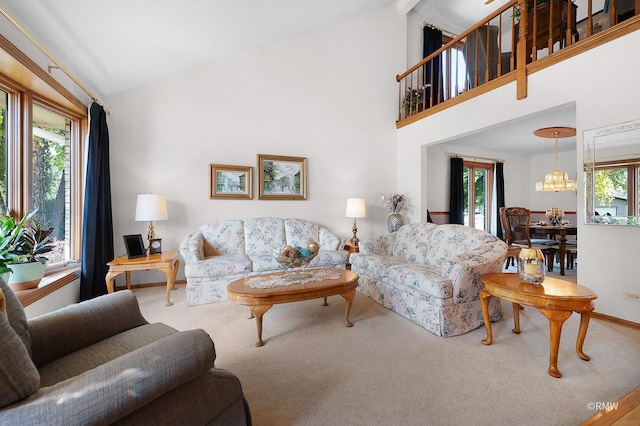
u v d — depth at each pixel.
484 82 3.83
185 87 3.89
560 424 1.36
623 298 2.52
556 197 6.98
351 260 3.63
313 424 1.37
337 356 2.00
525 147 6.37
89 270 2.96
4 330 0.76
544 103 3.01
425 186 4.78
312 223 4.31
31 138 2.55
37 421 0.70
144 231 3.74
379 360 1.95
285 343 2.20
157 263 3.01
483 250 2.57
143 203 3.17
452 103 4.08
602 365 1.86
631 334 2.31
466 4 5.43
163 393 0.90
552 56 2.92
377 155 5.07
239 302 2.17
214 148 4.04
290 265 2.57
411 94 4.92
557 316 1.75
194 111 3.94
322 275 2.65
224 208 4.09
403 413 1.44
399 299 2.77
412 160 4.86
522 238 5.11
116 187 3.61
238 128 4.16
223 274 3.15
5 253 1.88
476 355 2.01
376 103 5.07
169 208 3.83
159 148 3.78
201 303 3.09
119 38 2.75
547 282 2.09
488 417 1.41
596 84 2.62
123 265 2.91
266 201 4.33
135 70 3.38
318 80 4.65
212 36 3.41
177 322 2.61
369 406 1.50
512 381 1.70
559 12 3.04
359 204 4.41
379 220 5.11
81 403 0.74
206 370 1.02
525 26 3.15
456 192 6.02
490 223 6.80
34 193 2.69
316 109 4.63
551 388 1.64
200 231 3.78
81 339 1.34
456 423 1.37
